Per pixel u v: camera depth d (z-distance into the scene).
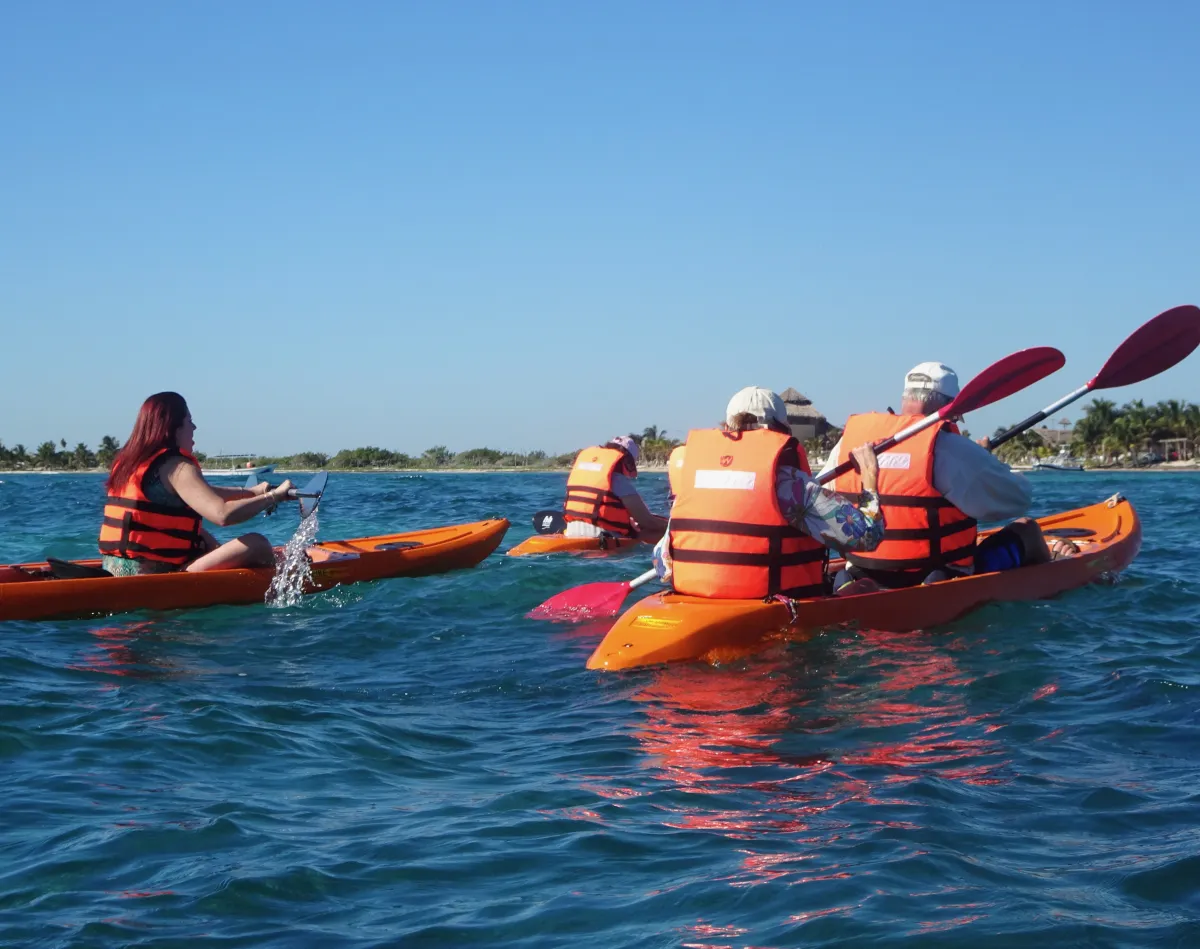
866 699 4.07
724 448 4.98
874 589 5.39
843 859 2.55
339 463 113.25
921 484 5.46
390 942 2.19
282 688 4.45
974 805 2.92
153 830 2.80
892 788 3.07
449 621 6.03
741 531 4.89
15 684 4.39
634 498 9.57
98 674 4.67
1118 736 3.54
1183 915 2.22
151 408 6.45
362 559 7.36
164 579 6.27
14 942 2.18
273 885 2.46
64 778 3.22
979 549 6.15
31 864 2.58
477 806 3.00
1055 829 2.73
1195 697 3.96
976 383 5.69
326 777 3.28
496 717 3.99
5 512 17.48
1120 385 6.58
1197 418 87.06
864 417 5.68
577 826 2.83
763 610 4.83
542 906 2.35
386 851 2.67
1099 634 5.15
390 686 4.51
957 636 5.08
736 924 2.23
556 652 5.14
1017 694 4.10
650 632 4.75
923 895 2.34
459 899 2.40
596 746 3.58
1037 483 35.91
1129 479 44.75
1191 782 3.07
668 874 2.51
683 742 3.60
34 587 5.92
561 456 113.75
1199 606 5.93
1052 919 2.21
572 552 9.14
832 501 4.85
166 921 2.28
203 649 5.30
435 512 16.95
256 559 6.70
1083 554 6.50
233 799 3.06
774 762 3.36
